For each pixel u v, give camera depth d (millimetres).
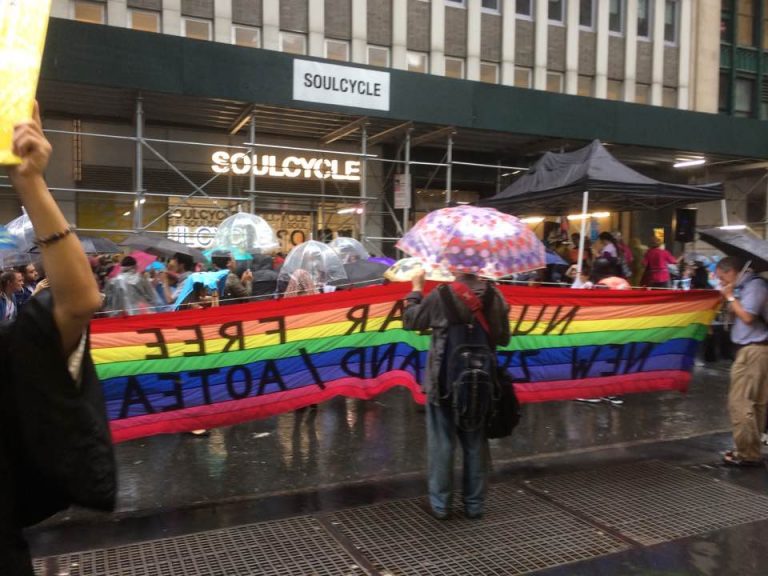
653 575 3479
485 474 4203
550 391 5758
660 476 5020
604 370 5891
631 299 5871
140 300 6867
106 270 9453
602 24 19734
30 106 1467
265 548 3758
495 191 18359
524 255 4074
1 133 1443
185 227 14664
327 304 5129
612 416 6844
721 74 22656
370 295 5234
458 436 4242
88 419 1604
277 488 4750
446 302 3998
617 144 15523
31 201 1485
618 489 4738
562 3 19438
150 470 5121
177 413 4777
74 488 1589
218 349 4848
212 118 13906
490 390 3898
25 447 1589
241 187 15211
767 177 19828
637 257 12602
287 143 15625
